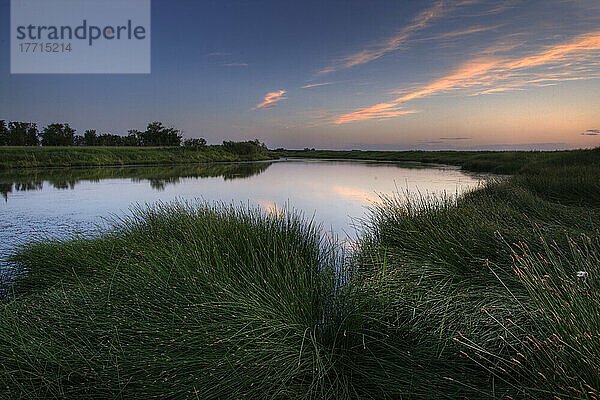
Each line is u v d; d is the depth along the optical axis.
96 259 4.45
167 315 2.87
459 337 2.75
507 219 5.20
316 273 3.72
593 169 11.68
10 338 2.59
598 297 2.06
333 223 8.72
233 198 13.34
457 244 4.19
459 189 14.78
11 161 31.64
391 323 3.04
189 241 4.43
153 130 72.56
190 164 42.41
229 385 2.29
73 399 2.30
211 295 3.06
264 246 4.61
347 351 2.68
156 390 2.30
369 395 2.34
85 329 2.82
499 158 30.66
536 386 2.02
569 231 4.24
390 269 4.12
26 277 4.42
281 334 2.70
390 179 20.61
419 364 2.57
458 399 2.26
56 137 68.06
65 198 13.23
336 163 44.22
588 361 1.78
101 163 36.94
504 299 3.04
